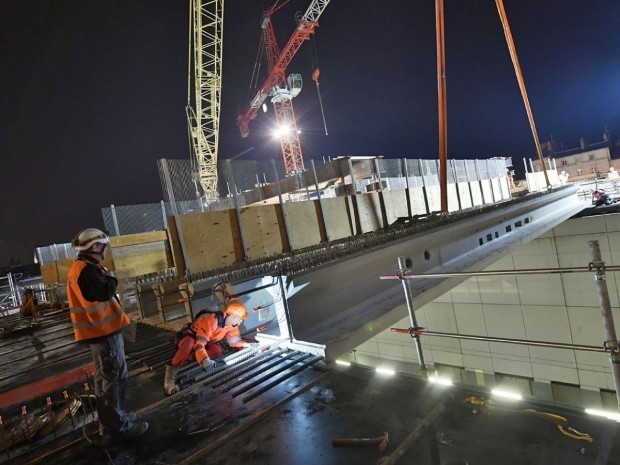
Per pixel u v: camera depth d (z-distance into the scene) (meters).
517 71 22.23
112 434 3.11
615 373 2.71
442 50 10.91
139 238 10.46
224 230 9.61
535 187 26.22
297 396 3.45
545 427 2.55
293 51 44.44
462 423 2.72
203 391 3.82
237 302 4.73
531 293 16.28
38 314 13.20
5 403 4.54
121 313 3.11
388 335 20.56
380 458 2.42
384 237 7.56
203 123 38.78
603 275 2.74
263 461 2.57
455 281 7.57
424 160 19.47
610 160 51.84
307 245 11.27
